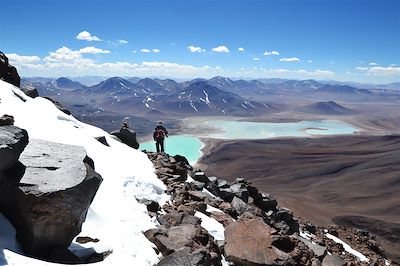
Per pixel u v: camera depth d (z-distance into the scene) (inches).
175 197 821.2
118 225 550.3
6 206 405.7
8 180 399.5
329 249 1133.7
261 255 568.7
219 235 668.7
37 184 402.6
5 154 388.5
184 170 1021.2
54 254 407.5
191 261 446.3
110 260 445.4
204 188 1046.4
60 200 400.5
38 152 470.6
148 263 467.8
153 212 661.3
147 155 1138.0
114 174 759.1
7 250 356.8
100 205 593.3
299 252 605.6
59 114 1010.1
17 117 822.5
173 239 536.4
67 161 467.5
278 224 1003.3
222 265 550.3
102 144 940.6
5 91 939.3
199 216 734.5
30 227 392.2
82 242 470.0
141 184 778.8
